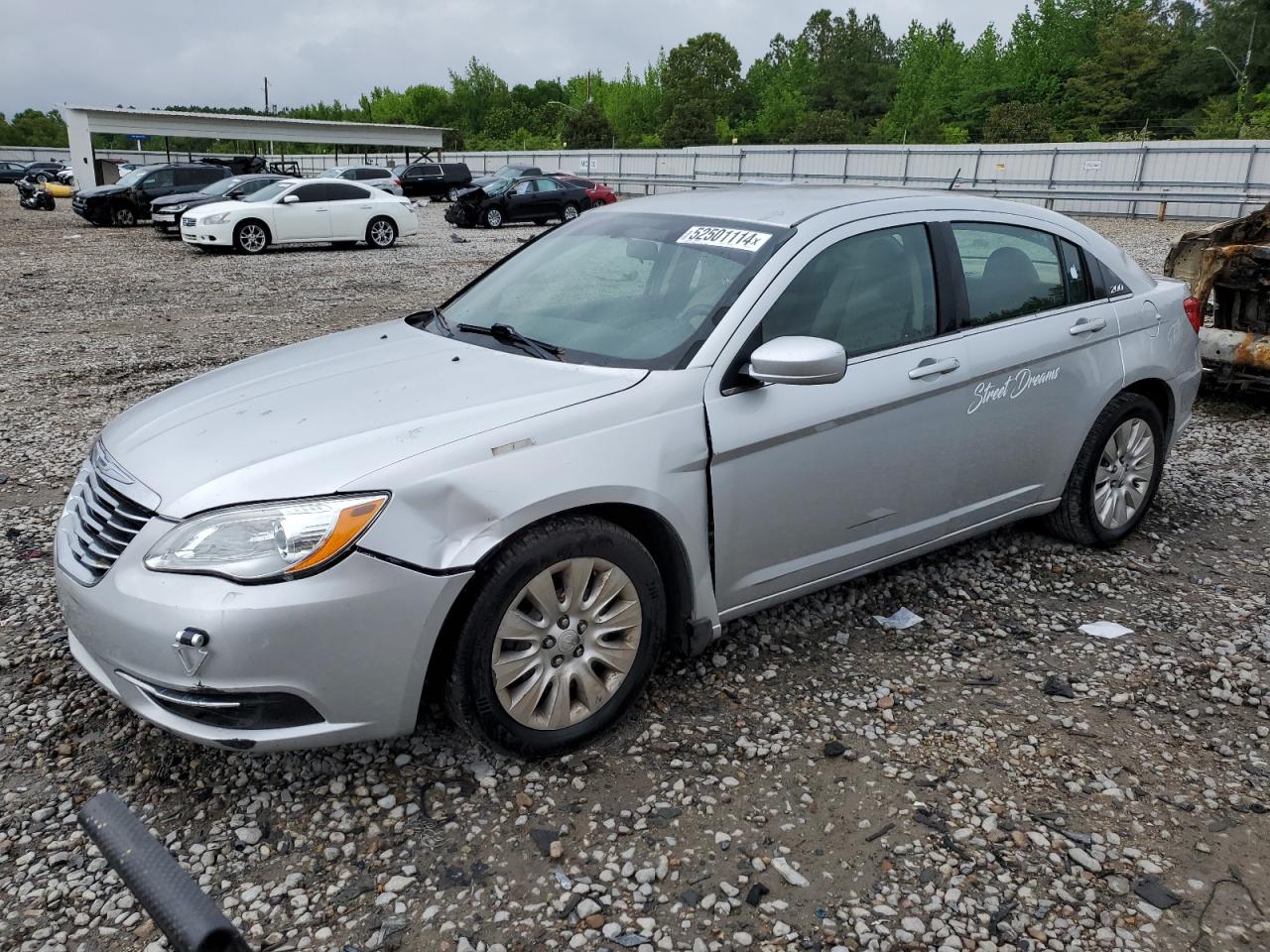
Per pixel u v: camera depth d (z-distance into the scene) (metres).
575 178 28.47
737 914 2.46
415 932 2.39
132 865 1.45
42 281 14.74
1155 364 4.55
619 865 2.62
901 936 2.39
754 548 3.39
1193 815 2.85
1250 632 3.93
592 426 2.98
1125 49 71.38
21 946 2.35
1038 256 4.27
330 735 2.70
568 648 2.99
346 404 3.09
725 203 4.03
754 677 3.54
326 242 21.56
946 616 4.04
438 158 57.94
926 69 95.06
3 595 4.19
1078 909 2.49
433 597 2.69
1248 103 63.12
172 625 2.56
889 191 4.07
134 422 3.31
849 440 3.51
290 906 2.47
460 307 4.05
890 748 3.15
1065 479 4.43
